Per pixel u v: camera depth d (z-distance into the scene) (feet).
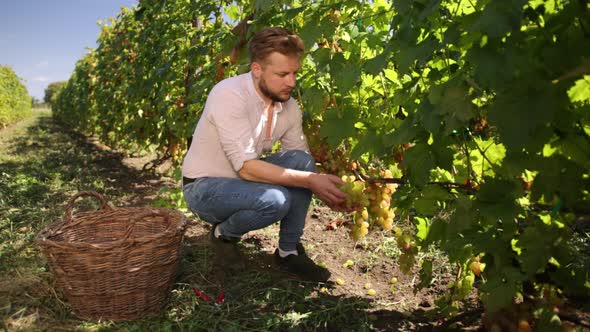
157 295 7.88
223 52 10.93
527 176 6.23
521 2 4.22
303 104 9.64
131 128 23.31
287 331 7.50
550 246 5.03
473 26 4.39
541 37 4.52
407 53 6.05
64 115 62.08
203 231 12.07
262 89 7.83
